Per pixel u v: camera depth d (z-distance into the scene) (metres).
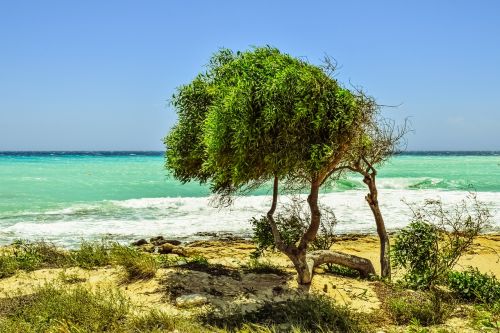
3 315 7.44
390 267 10.28
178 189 33.44
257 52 7.94
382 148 9.72
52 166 58.16
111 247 12.46
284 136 7.08
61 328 6.59
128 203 25.06
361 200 26.17
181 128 8.97
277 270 10.27
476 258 13.33
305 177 8.20
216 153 7.33
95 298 7.75
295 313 7.21
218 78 8.72
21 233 17.61
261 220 10.26
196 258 11.95
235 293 8.52
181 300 7.94
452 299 8.41
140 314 7.42
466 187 35.47
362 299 8.35
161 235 17.72
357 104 7.51
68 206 24.30
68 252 12.01
